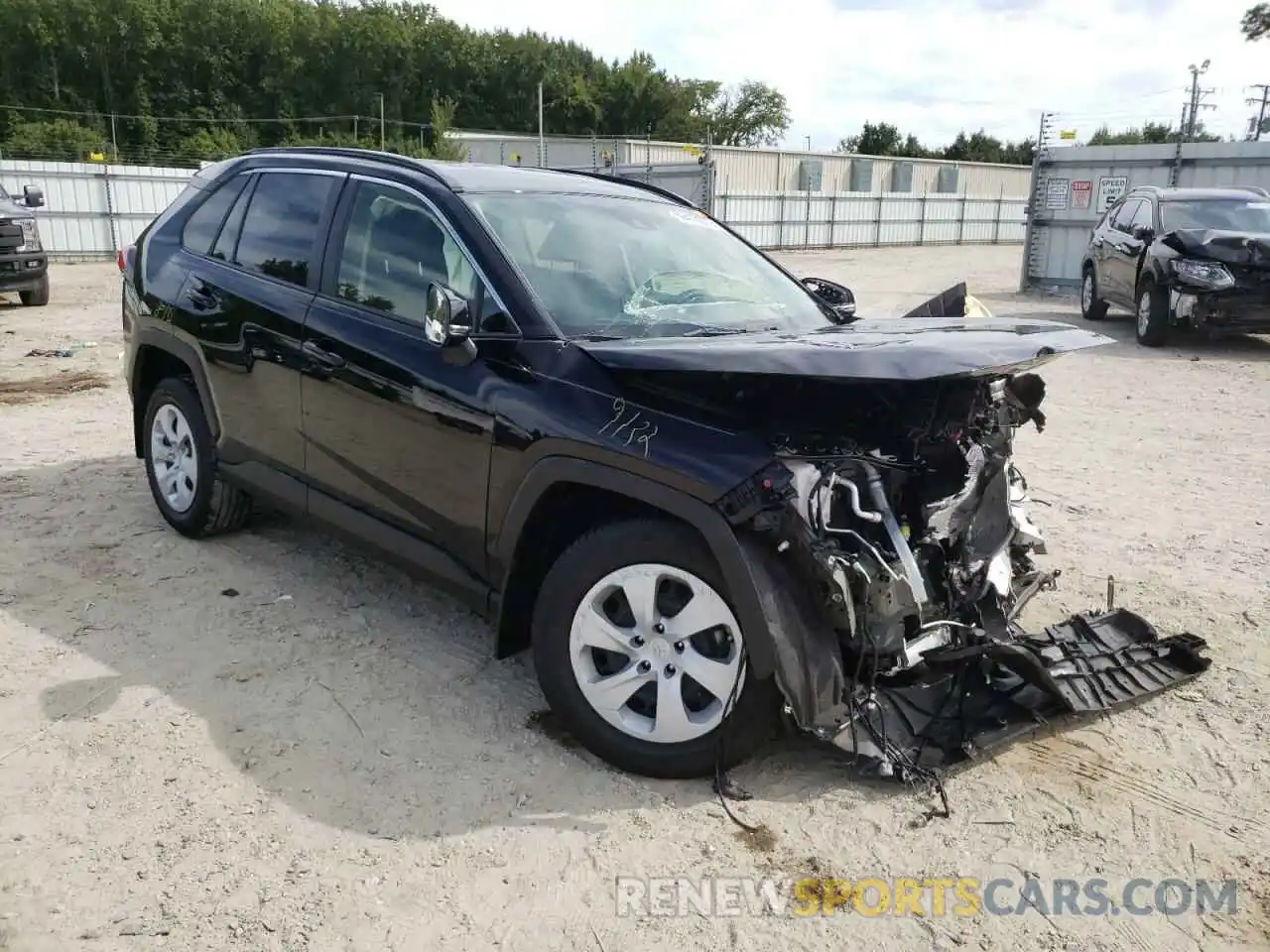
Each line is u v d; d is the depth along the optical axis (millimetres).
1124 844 3027
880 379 2828
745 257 4633
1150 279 12477
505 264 3670
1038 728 3512
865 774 3242
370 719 3623
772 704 3100
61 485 6234
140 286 5348
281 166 4844
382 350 3918
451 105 75688
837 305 4730
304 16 92438
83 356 11078
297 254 4500
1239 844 3035
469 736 3527
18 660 3984
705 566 3062
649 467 3070
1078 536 5684
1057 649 3855
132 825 3006
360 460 4078
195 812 3072
